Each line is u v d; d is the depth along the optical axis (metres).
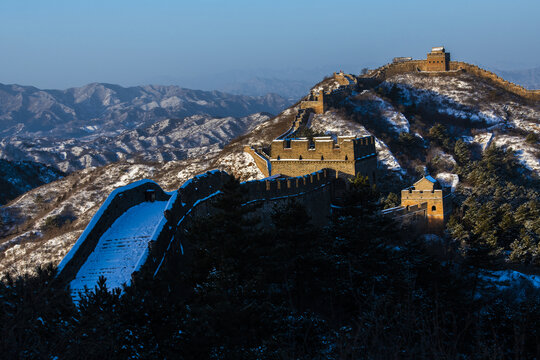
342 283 29.45
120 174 149.12
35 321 15.58
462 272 41.12
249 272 24.12
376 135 134.25
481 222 75.38
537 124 163.25
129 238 28.34
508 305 38.72
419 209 64.19
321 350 20.17
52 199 151.12
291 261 28.14
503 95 179.88
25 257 95.81
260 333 20.47
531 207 89.31
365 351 16.08
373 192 35.06
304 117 141.38
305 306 29.02
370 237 32.28
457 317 29.19
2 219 142.50
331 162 51.41
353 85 173.62
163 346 17.72
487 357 17.28
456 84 186.25
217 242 24.02
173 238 30.48
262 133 135.50
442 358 15.45
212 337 18.45
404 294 28.41
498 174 132.25
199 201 37.78
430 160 131.00
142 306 18.16
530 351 25.20
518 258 70.25
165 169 146.50
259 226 43.88
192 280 24.55
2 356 13.91
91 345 15.03
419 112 170.38
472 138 158.50
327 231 34.78
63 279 22.44
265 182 44.50
